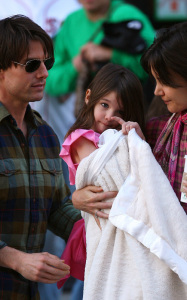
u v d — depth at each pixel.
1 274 4.35
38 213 4.48
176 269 3.73
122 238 3.97
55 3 8.27
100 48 8.16
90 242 4.20
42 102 8.22
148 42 8.12
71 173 4.56
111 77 4.59
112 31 8.15
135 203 3.96
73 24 8.28
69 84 8.23
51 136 4.75
